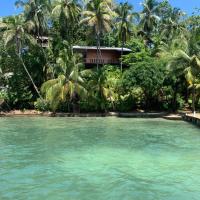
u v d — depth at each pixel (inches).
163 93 1924.2
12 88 1964.8
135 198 510.0
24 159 752.3
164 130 1232.8
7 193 526.3
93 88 1808.6
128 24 2219.5
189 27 2400.3
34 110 1913.1
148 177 618.8
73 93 1774.1
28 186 560.4
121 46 2413.9
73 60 1798.7
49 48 2037.4
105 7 1895.9
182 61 1689.2
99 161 740.7
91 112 1862.7
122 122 1493.6
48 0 1937.7
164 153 828.0
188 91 1918.1
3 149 860.6
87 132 1170.0
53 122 1477.6
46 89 1748.3
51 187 556.4
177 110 1936.5
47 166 692.7
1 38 1955.0
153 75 1756.9
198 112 1850.4
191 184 579.8
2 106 1920.5
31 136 1071.6
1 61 1983.3
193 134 1138.7
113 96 1844.2
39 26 1982.0
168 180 601.9
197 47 1702.8
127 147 900.0
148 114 1765.5
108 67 2124.8
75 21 2090.3
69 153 818.8
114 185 569.9
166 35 2401.6
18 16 1887.3
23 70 2016.5
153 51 2132.1
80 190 542.9
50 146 904.3
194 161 744.3
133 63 1950.1
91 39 2047.2
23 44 1886.1
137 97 1946.4
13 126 1327.5
